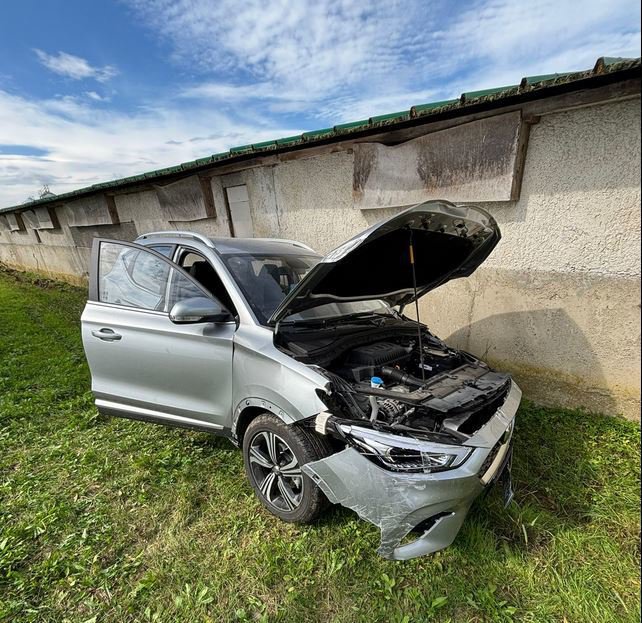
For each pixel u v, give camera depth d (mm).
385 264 2770
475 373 2570
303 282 2301
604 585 1954
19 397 4102
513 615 1827
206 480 2789
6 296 10469
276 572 2059
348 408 2127
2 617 1815
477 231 2822
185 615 1852
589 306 3334
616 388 3361
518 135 3252
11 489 2715
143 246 3168
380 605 1884
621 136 2912
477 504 2441
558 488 2627
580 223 3225
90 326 3121
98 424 3623
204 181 6438
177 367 2758
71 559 2143
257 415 2582
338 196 4848
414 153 3934
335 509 2473
